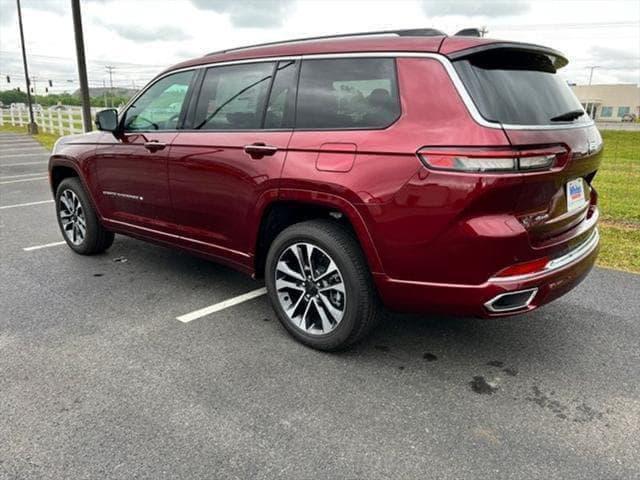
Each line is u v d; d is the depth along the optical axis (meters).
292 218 3.44
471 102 2.55
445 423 2.54
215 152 3.53
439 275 2.68
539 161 2.54
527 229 2.58
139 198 4.27
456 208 2.52
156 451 2.32
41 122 26.72
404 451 2.34
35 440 2.38
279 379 2.92
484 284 2.59
